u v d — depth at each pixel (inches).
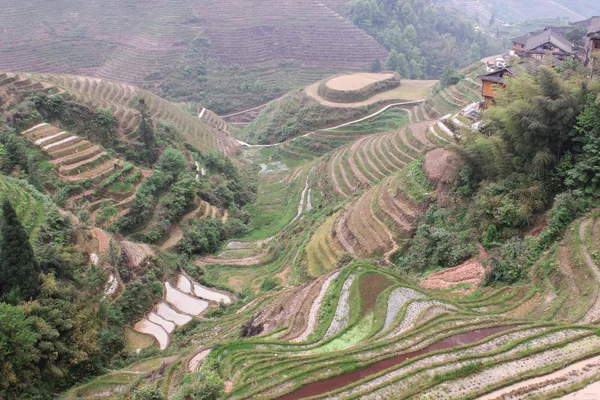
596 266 810.8
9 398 748.6
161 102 2815.0
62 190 1466.5
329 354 748.0
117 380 878.4
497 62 2432.3
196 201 1834.4
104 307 1059.9
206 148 2559.1
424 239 1149.1
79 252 1197.7
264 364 765.9
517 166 1059.3
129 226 1529.3
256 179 2568.9
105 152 1720.0
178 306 1284.4
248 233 1873.8
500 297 880.3
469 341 734.5
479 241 1043.3
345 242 1341.0
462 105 2391.7
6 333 770.2
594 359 637.3
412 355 718.5
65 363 872.9
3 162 1424.7
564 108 972.6
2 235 892.6
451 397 608.7
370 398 628.4
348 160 2042.3
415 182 1368.1
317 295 995.3
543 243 922.7
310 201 1972.2
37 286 913.5
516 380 613.9
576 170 950.4
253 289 1373.0
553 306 786.8
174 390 782.5
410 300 895.1
